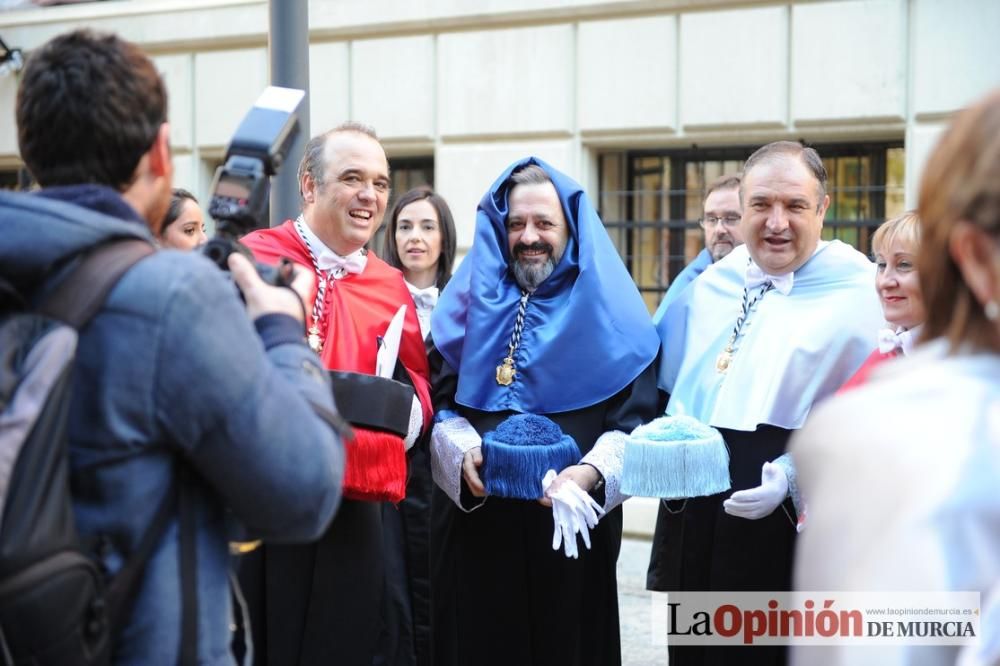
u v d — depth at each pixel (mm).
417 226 4484
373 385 2699
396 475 2730
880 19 5902
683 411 3055
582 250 3180
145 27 7688
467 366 3176
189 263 1568
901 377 1174
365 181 2998
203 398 1523
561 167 6684
